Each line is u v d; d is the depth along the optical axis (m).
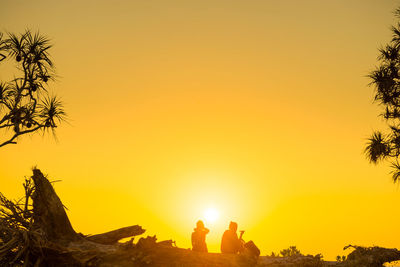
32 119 22.41
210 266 14.73
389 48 27.97
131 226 17.16
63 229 15.83
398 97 27.23
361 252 16.56
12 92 22.58
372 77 27.80
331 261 17.14
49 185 15.98
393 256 16.17
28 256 14.45
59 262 14.58
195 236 17.70
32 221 15.70
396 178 26.12
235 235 17.48
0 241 14.88
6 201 15.72
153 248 14.52
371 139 26.94
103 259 14.31
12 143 22.09
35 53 22.83
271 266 15.59
